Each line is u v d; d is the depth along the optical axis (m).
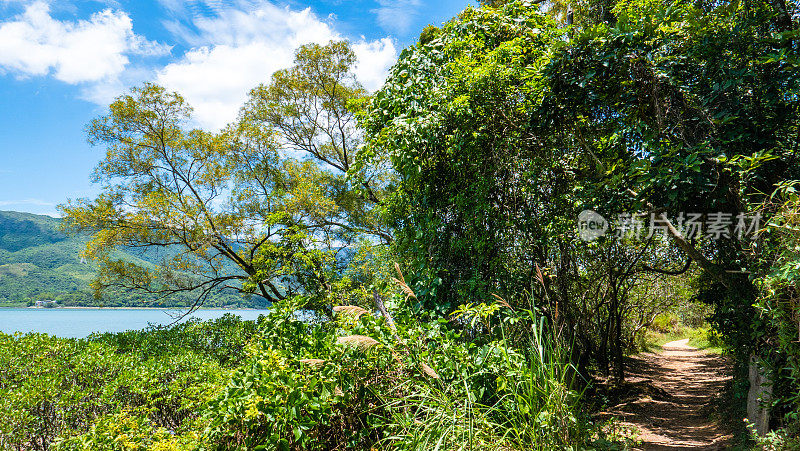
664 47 4.12
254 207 11.88
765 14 3.76
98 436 3.01
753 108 3.87
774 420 3.95
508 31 5.66
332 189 12.11
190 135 11.65
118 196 10.99
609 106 4.59
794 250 2.79
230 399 3.08
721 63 3.81
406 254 5.93
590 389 7.75
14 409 3.79
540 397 3.12
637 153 4.43
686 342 19.92
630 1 4.83
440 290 5.18
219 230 11.26
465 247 5.16
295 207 10.45
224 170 11.69
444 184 5.48
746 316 4.12
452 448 2.77
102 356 5.28
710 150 3.55
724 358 12.88
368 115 6.32
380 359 3.56
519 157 5.16
